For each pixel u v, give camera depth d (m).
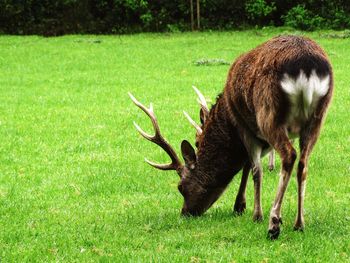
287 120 11.42
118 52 45.25
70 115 25.66
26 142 21.27
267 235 11.70
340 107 25.53
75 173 17.64
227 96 12.97
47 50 46.84
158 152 19.66
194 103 27.56
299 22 56.34
